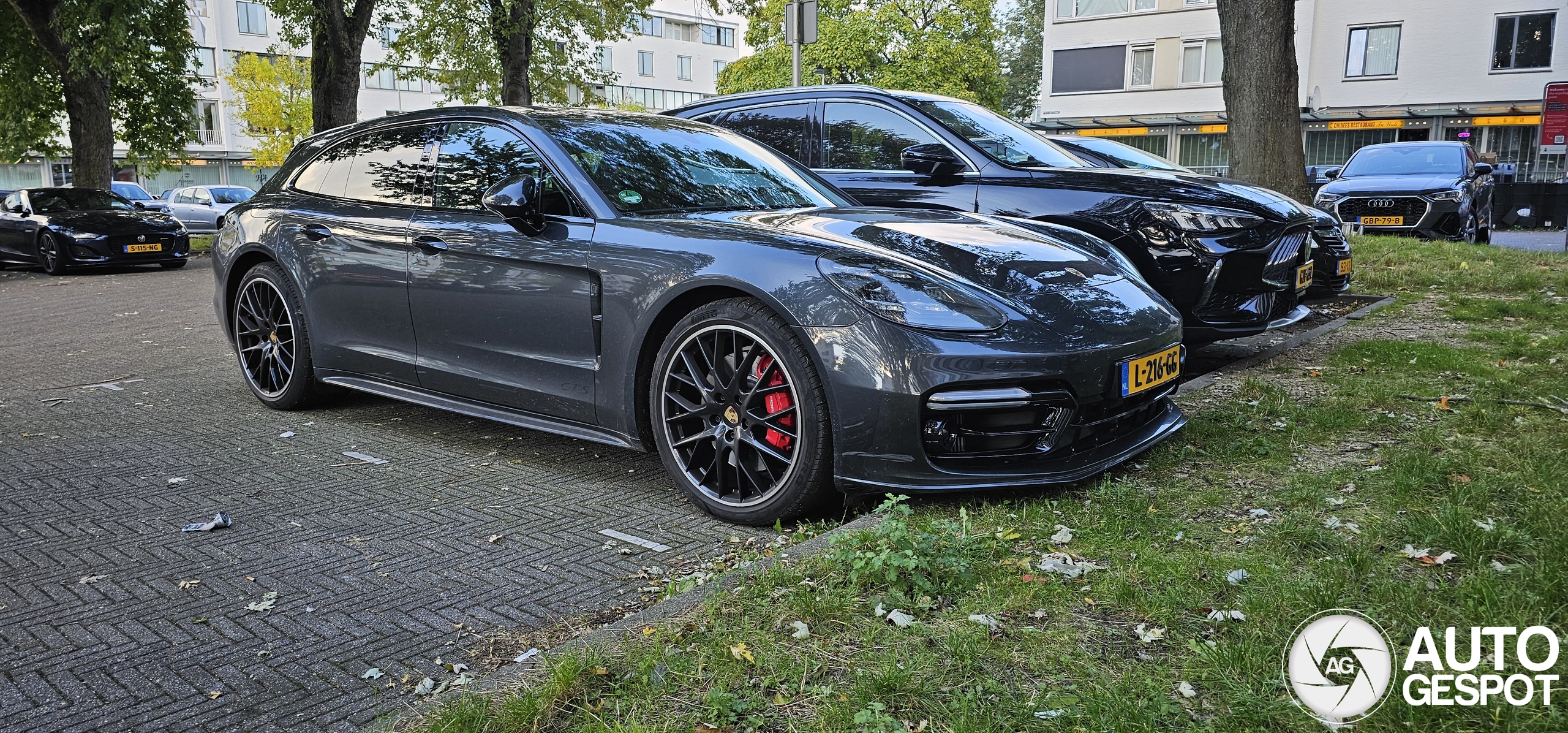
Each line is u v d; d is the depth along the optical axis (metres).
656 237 3.18
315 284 4.27
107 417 4.48
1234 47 10.01
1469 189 12.22
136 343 6.83
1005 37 52.19
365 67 47.84
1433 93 27.44
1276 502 2.77
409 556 2.75
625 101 56.41
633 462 3.70
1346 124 28.83
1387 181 12.40
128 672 2.09
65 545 2.84
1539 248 15.23
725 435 3.00
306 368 4.43
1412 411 3.76
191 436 4.11
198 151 45.41
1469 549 2.26
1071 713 1.69
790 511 2.89
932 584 2.24
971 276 2.99
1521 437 3.24
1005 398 2.74
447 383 3.81
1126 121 31.38
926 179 5.18
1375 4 27.78
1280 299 4.95
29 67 18.88
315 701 1.96
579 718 1.77
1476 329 5.78
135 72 17.80
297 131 37.00
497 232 3.56
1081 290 3.10
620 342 3.20
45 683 2.04
